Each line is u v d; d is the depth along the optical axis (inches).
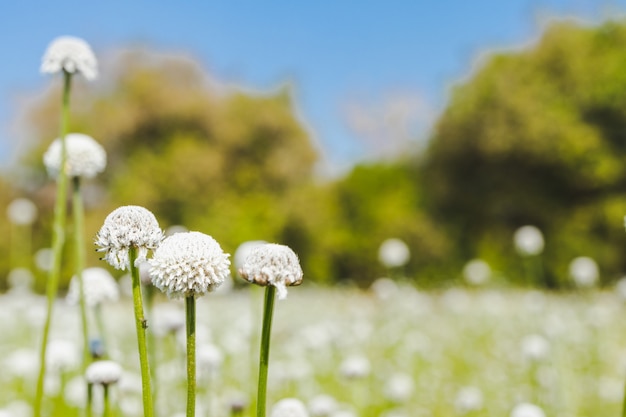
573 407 307.4
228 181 1444.4
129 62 1435.8
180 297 94.4
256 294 209.0
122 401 209.6
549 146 1266.0
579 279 557.0
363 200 1594.5
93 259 751.7
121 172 1349.7
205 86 1520.7
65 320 448.8
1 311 570.6
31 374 333.7
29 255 1106.7
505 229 1362.0
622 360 448.5
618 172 1254.3
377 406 332.5
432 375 430.6
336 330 429.7
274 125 1497.3
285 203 1413.6
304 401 310.0
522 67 1363.2
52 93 1346.0
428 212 1453.0
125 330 444.8
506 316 663.1
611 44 1350.9
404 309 649.0
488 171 1379.2
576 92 1295.5
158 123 1413.6
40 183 1279.5
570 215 1304.1
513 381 397.1
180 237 97.0
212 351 192.5
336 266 1413.6
